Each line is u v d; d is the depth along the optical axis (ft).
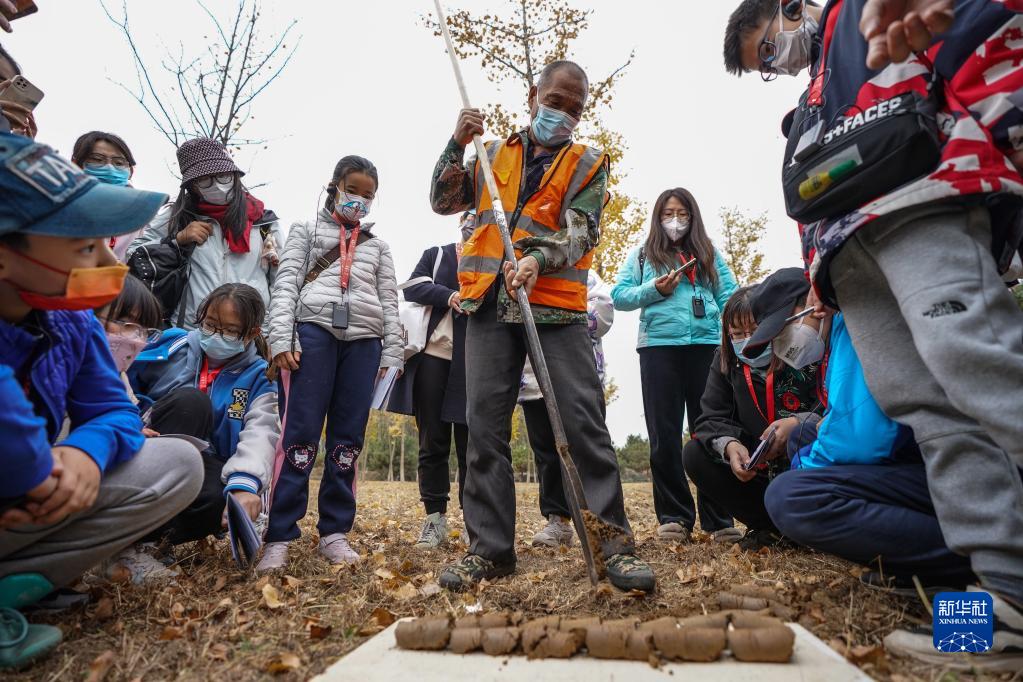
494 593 7.23
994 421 4.81
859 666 5.17
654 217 12.83
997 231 5.77
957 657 5.10
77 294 5.24
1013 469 5.17
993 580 5.04
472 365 8.24
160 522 6.63
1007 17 5.18
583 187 8.42
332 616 6.81
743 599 6.42
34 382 5.73
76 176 5.18
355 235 10.44
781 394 9.48
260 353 10.05
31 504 5.29
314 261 10.13
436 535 11.34
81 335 6.28
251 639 6.22
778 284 8.57
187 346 9.55
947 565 6.12
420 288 12.12
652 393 11.87
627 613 6.58
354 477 9.98
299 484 9.20
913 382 5.59
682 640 5.25
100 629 6.39
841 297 6.23
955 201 5.37
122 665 5.68
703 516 11.76
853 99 5.71
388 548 10.76
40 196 4.92
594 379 8.20
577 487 7.10
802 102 6.43
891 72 5.52
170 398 8.77
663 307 12.00
